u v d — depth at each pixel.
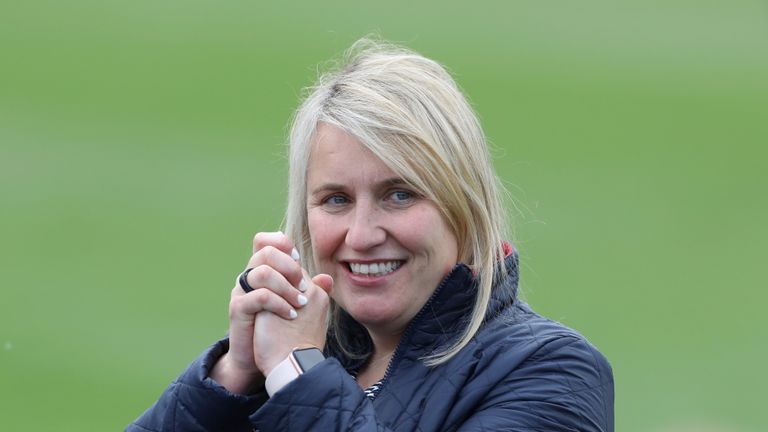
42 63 57.28
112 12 62.56
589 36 65.25
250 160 49.81
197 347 36.31
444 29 63.84
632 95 59.50
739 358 36.97
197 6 63.84
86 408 32.91
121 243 43.56
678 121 57.09
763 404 33.97
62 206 46.03
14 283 40.53
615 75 61.31
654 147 54.19
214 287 40.53
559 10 67.62
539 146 53.38
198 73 57.41
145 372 35.00
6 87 55.00
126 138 51.41
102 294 40.03
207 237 44.00
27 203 46.16
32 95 54.50
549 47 63.50
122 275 41.25
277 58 58.94
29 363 35.62
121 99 54.72
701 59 64.06
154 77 56.88
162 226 44.75
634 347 37.53
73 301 39.59
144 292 40.19
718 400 34.22
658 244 45.41
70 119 52.75
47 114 53.03
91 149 50.50
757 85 61.75
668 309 40.28
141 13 62.81
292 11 63.88
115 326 37.69
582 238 45.31
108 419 32.41
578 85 59.78
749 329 39.00
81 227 44.84
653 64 63.16
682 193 50.16
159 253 42.78
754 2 70.88
